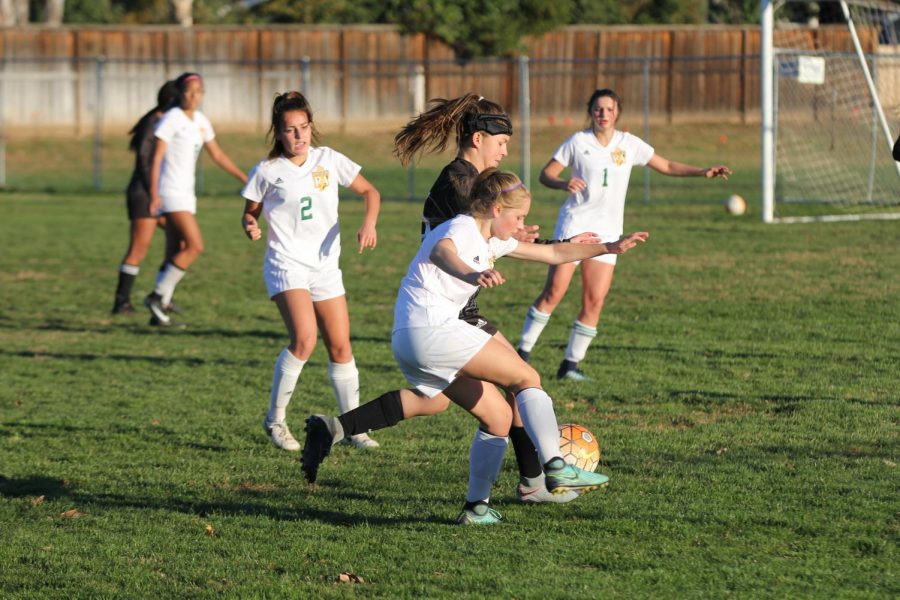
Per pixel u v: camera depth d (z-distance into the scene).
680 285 39.19
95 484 18.84
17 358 29.89
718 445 20.23
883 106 61.81
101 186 83.25
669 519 16.16
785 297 36.25
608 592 13.52
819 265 42.84
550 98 103.69
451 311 15.72
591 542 15.38
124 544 15.78
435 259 15.09
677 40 102.25
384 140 100.19
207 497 18.03
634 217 61.22
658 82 102.62
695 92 102.31
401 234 56.22
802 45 80.19
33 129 103.56
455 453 20.39
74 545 15.81
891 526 15.65
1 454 20.78
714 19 124.50
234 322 35.00
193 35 103.75
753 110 102.00
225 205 71.19
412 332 15.59
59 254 50.38
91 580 14.51
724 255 46.12
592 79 103.19
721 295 37.00
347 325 21.36
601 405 23.56
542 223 58.91
